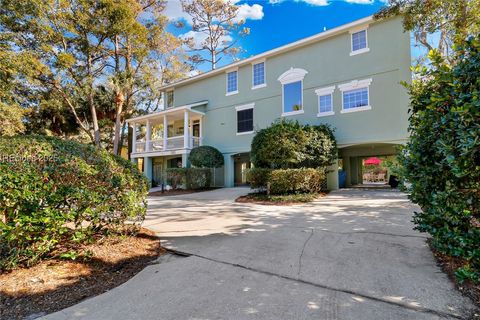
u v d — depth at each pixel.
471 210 2.53
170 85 20.66
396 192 11.16
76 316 2.50
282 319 2.39
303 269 3.51
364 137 12.59
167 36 22.64
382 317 2.38
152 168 20.84
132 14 19.11
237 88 17.28
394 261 3.66
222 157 17.20
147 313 2.53
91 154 4.18
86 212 3.62
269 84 15.88
